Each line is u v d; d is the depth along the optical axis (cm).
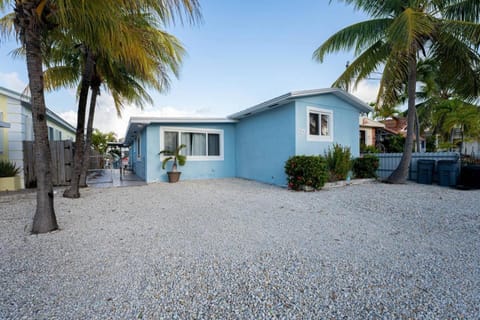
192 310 185
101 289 212
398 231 367
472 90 781
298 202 566
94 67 709
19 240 330
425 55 773
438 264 257
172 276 234
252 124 1002
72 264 259
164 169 973
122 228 382
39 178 364
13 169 750
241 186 828
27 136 873
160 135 971
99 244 316
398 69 723
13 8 372
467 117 1230
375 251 291
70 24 373
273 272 241
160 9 315
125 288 214
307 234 353
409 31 605
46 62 627
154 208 515
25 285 219
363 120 1562
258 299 198
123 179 1095
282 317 177
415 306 188
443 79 848
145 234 354
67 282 224
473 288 212
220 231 367
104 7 324
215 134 1102
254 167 995
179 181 975
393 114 1609
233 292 208
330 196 627
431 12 737
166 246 308
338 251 292
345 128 915
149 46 477
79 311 183
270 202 569
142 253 287
